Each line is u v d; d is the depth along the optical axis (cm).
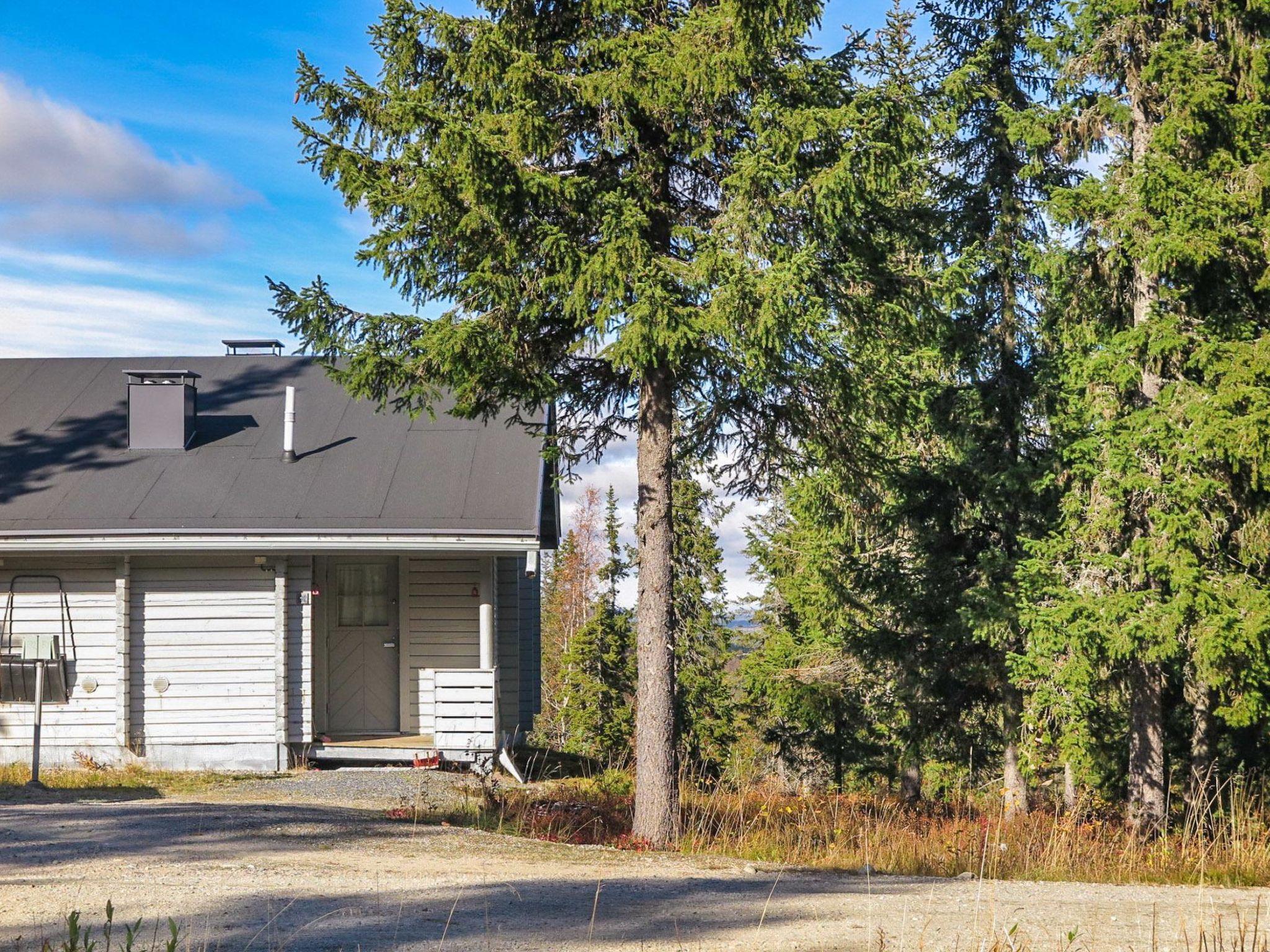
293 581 1580
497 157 1037
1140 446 1381
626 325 1075
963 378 1792
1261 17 1410
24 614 1570
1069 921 732
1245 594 1348
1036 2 1727
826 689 2106
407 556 1669
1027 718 1513
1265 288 1392
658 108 1091
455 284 1162
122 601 1555
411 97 1095
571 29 1196
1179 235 1320
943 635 1755
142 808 1145
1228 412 1315
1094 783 2044
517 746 1867
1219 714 1398
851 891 853
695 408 1273
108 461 1667
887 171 1071
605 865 957
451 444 1709
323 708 1653
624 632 3234
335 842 972
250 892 732
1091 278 1538
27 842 910
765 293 1016
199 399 1848
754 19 1035
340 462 1667
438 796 1327
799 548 2208
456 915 696
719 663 3269
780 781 2688
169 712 1555
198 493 1594
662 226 1198
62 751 1556
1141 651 1410
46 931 616
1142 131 1464
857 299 1173
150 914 664
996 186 1758
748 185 1045
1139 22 1412
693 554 3194
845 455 1321
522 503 1573
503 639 1803
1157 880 1047
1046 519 1673
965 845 1187
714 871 967
